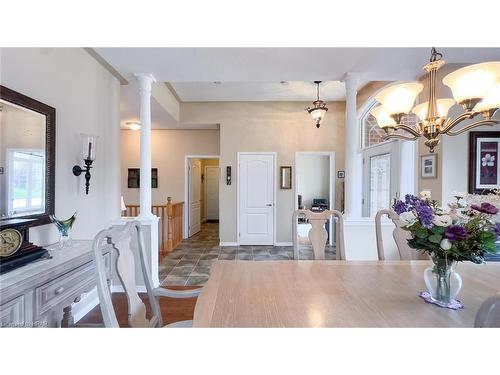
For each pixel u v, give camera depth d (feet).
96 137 8.98
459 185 10.50
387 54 9.59
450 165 10.51
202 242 20.68
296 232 7.58
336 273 5.94
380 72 11.18
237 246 19.20
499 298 2.53
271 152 19.25
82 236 9.04
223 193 19.34
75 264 5.74
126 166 21.56
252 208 19.40
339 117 19.24
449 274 4.31
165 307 9.64
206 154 21.68
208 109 19.34
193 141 21.68
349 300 4.49
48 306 5.02
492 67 5.22
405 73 11.28
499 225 4.03
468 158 10.46
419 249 4.46
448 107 6.95
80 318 8.84
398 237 7.60
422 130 6.94
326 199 27.99
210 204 32.30
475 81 5.34
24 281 4.47
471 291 4.87
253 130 19.29
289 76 11.50
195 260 15.76
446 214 4.22
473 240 4.10
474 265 6.52
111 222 10.69
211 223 31.17
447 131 6.63
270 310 4.10
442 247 4.06
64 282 5.46
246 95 17.89
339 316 3.91
